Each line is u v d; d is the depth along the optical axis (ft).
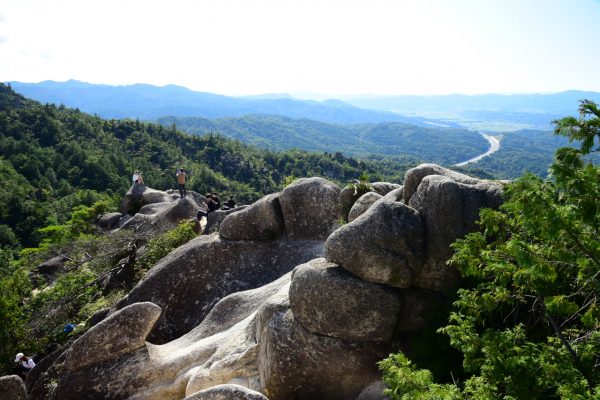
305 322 30.73
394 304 29.68
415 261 29.73
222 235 56.34
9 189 275.59
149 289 53.31
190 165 422.82
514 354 19.65
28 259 96.22
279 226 54.75
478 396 18.40
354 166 556.92
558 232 17.85
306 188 53.67
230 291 51.93
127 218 122.21
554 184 18.37
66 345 51.57
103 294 70.18
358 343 29.99
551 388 20.38
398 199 35.99
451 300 29.71
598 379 18.66
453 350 28.30
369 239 30.12
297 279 31.60
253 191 399.85
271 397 30.40
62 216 262.26
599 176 17.60
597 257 18.03
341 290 29.78
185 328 51.08
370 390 29.30
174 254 56.54
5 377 41.60
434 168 33.73
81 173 335.47
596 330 20.08
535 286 20.44
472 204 29.81
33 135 379.96
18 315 60.03
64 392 36.96
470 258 22.35
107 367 37.35
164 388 35.37
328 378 29.91
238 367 32.63
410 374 20.44
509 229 23.17
